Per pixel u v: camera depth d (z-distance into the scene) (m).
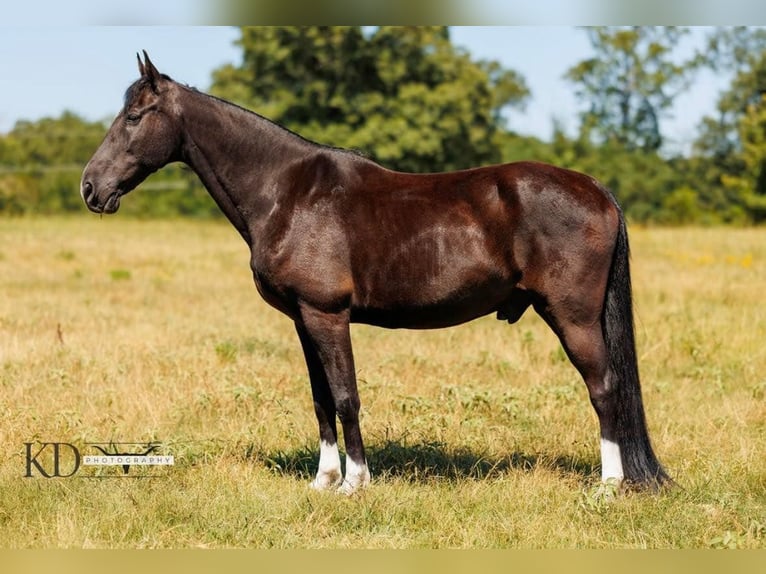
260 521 6.02
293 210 6.55
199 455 7.38
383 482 6.71
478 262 6.30
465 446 7.73
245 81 44.25
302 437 8.02
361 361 10.84
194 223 38.38
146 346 11.18
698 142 51.97
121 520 6.06
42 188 43.19
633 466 6.39
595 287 6.30
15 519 6.10
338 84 42.59
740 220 42.72
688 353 11.38
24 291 16.62
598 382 6.37
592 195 6.32
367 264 6.42
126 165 6.68
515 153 51.69
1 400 8.48
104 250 24.73
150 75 6.66
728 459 7.18
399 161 42.56
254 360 10.55
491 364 10.56
